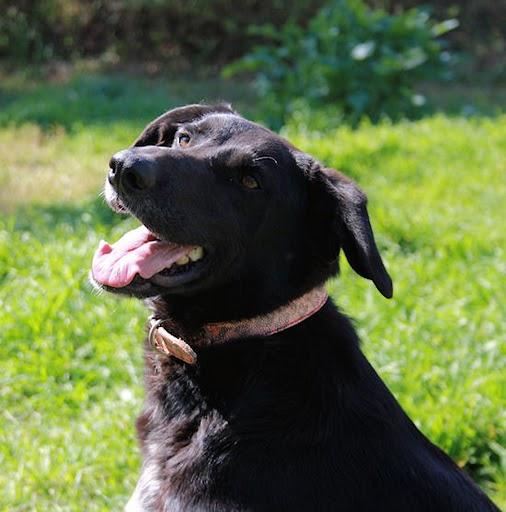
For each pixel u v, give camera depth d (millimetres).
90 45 19188
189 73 18578
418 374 5617
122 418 5352
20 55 18906
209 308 3760
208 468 3494
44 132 12969
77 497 4828
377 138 11570
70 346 6102
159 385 3820
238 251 3732
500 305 6598
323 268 3822
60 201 9586
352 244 3617
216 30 18844
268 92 14047
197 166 3727
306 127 12531
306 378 3607
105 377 5871
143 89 16500
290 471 3422
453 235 8039
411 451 3586
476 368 5711
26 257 7344
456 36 19391
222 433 3559
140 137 4312
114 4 18766
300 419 3520
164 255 3713
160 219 3594
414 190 9547
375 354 5836
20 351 6133
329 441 3475
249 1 18578
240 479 3438
